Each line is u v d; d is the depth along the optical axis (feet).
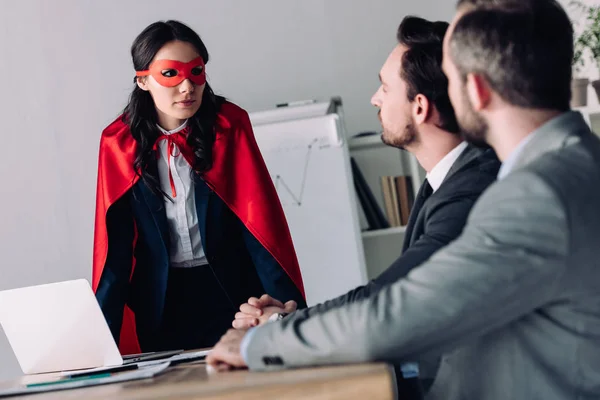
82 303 5.02
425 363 4.00
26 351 5.34
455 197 4.61
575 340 2.78
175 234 8.03
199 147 8.06
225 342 3.76
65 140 12.25
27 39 12.28
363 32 12.57
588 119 11.16
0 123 12.19
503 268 2.65
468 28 3.10
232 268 8.13
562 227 2.64
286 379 2.79
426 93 4.85
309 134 11.48
